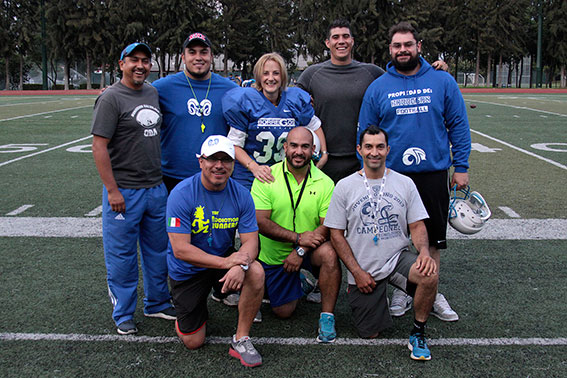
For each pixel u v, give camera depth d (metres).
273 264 3.63
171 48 44.62
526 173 8.61
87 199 7.07
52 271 4.60
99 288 4.25
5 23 47.00
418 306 3.18
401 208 3.38
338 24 4.21
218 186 3.20
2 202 6.92
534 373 2.98
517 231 5.64
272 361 3.15
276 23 50.84
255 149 3.92
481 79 87.31
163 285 3.76
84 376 2.99
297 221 3.66
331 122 4.34
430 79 3.73
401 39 3.64
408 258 3.32
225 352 3.28
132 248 3.54
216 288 3.75
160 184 3.66
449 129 3.91
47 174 8.69
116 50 45.41
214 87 3.96
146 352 3.27
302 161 3.52
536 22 54.22
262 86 3.80
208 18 46.28
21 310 3.84
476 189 7.54
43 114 19.08
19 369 3.05
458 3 50.41
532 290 4.16
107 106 3.35
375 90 3.85
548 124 15.38
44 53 42.47
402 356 3.20
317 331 3.56
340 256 3.38
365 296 3.37
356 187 3.40
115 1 43.81
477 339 3.40
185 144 3.90
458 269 4.65
